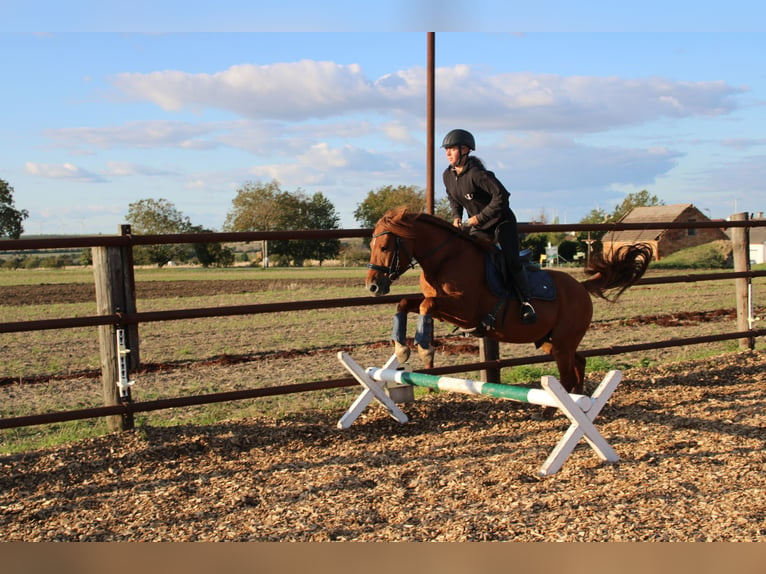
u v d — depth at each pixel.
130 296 6.21
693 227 8.76
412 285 29.06
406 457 5.78
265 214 77.69
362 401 6.71
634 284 8.05
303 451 5.99
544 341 6.79
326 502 4.77
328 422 6.78
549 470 5.26
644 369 8.97
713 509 4.43
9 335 15.55
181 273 46.09
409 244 5.83
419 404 7.36
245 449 6.02
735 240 9.81
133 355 6.24
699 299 20.73
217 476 5.37
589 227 7.79
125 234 6.18
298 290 27.20
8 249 5.62
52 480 5.29
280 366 10.75
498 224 6.15
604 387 5.55
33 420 5.75
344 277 38.09
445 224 5.99
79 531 4.40
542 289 6.46
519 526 4.29
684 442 5.94
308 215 81.00
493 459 5.66
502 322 6.19
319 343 13.26
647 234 50.56
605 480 5.08
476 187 6.15
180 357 11.91
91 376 10.53
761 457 5.44
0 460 5.61
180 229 71.25
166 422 7.09
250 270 51.91
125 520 4.56
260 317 18.22
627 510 4.48
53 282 35.16
